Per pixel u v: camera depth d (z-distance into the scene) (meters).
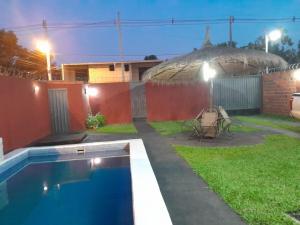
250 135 9.73
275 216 3.61
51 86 12.62
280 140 8.63
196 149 7.82
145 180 4.29
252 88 17.62
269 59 8.46
